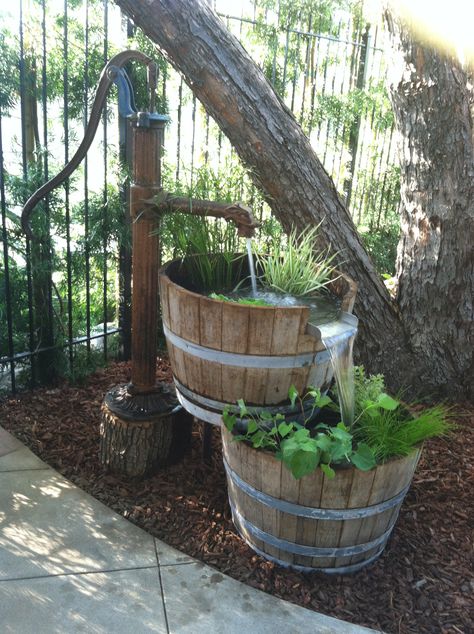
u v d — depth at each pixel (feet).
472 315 10.94
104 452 9.06
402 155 10.73
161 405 9.09
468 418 10.96
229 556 7.57
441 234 10.46
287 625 6.61
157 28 8.49
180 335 7.34
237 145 9.30
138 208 8.28
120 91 8.23
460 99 9.77
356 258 10.34
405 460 6.72
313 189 9.70
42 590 6.88
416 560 7.66
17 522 7.95
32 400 11.13
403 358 11.08
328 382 7.73
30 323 11.02
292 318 6.64
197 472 9.17
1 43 10.10
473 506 8.66
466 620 6.79
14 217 10.61
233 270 9.17
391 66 10.33
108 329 13.37
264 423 7.29
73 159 8.95
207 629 6.50
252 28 13.20
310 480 6.53
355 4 15.05
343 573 7.37
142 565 7.36
